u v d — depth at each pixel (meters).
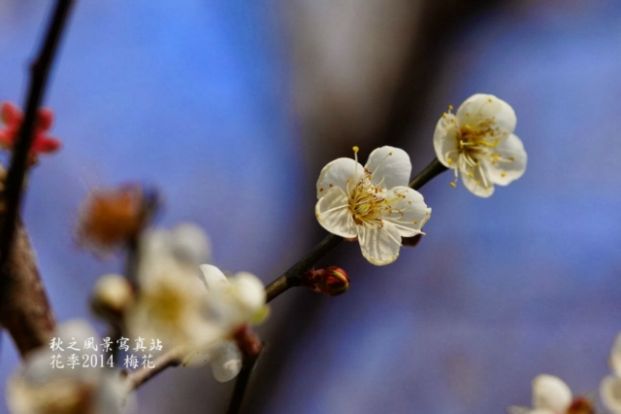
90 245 0.43
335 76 1.19
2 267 0.44
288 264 1.11
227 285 0.45
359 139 1.17
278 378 1.07
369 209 0.50
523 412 0.50
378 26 1.22
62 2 0.43
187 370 1.02
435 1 1.22
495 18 1.25
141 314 0.43
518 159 0.51
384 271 1.17
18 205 0.44
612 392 0.50
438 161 0.51
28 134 0.43
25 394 0.43
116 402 0.43
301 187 1.15
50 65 0.43
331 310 1.13
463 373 1.15
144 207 0.43
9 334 0.45
